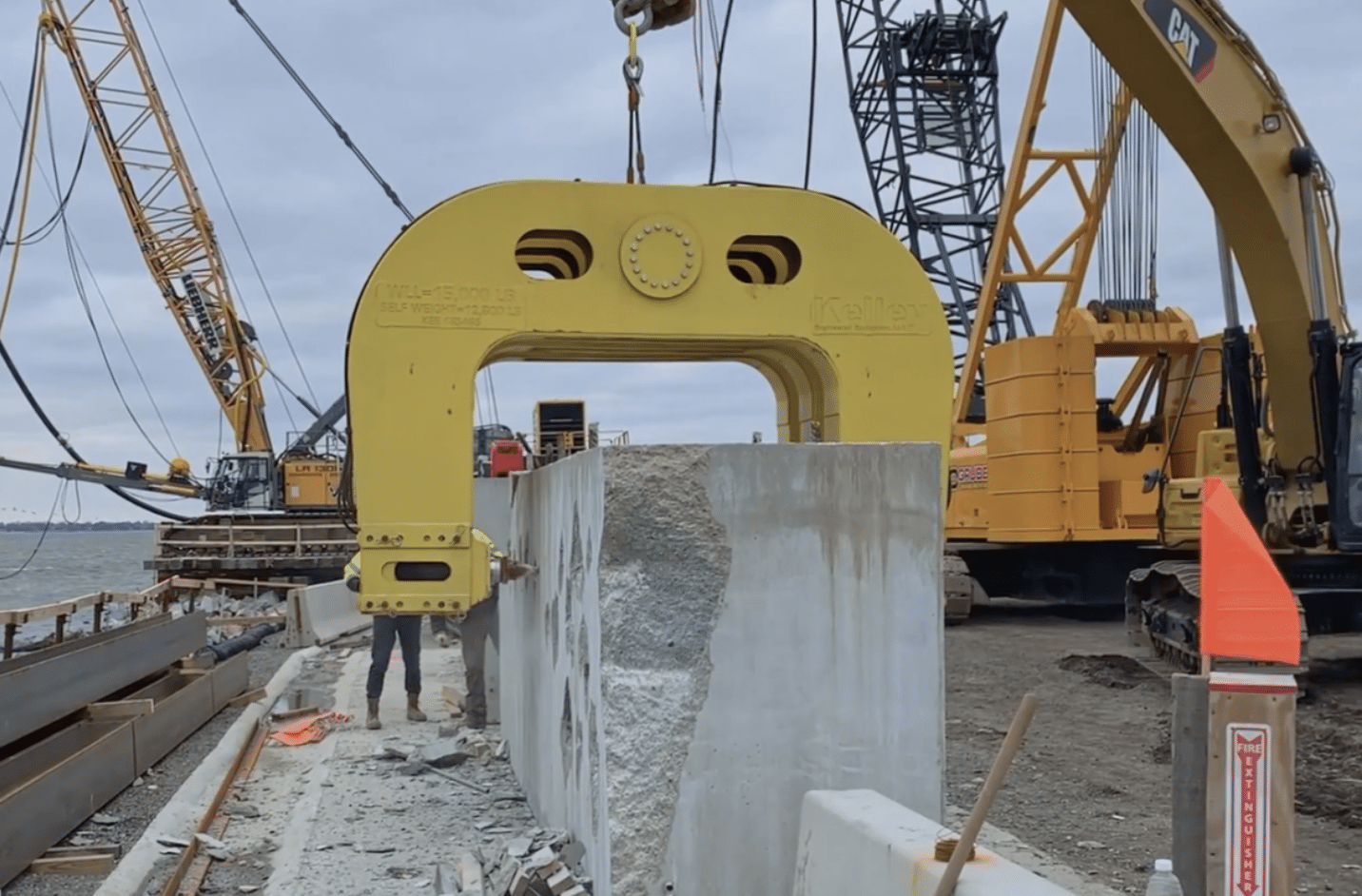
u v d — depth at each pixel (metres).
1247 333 12.59
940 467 4.94
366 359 6.59
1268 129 11.73
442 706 11.34
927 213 31.31
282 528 25.86
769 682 4.78
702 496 4.78
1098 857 6.74
